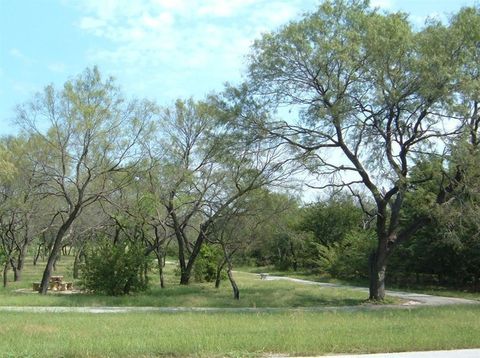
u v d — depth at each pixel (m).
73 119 26.72
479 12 22.22
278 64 23.77
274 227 31.61
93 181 29.39
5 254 36.44
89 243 33.53
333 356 9.31
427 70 21.22
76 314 17.11
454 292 31.52
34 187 31.08
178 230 36.22
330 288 34.09
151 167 29.58
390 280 38.94
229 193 31.47
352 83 23.05
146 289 28.84
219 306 23.48
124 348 9.41
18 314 16.59
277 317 16.20
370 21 22.38
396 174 23.09
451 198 22.97
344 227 53.22
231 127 25.58
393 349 9.99
